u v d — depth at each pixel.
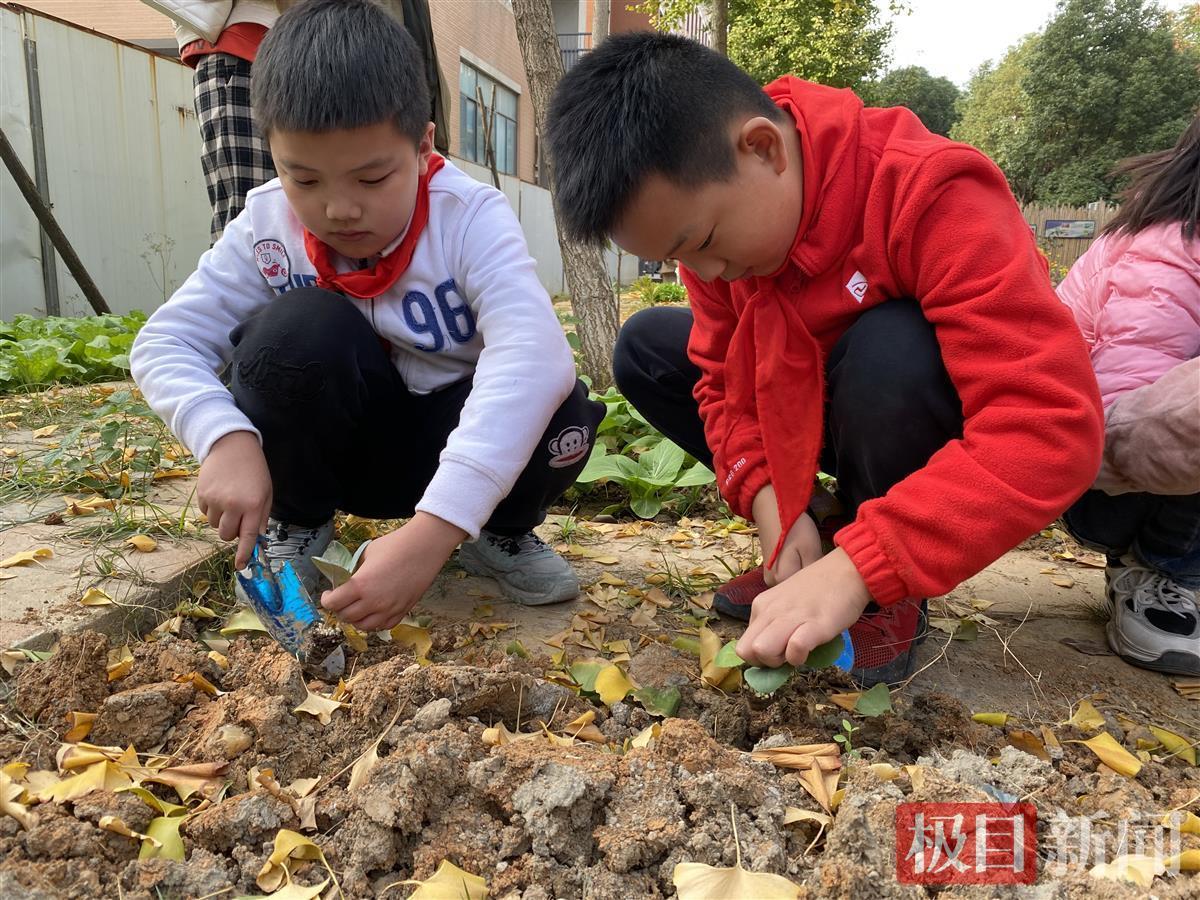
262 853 1.02
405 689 1.24
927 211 1.33
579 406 1.71
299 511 1.70
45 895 0.89
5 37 5.84
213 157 2.68
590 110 1.28
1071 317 1.27
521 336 1.50
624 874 0.98
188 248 7.41
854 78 19.73
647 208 1.24
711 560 2.17
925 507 1.21
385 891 0.98
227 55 2.57
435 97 3.19
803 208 1.39
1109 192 30.53
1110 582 1.77
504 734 1.20
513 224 1.64
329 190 1.38
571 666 1.45
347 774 1.16
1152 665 1.64
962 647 1.72
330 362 1.51
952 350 1.32
